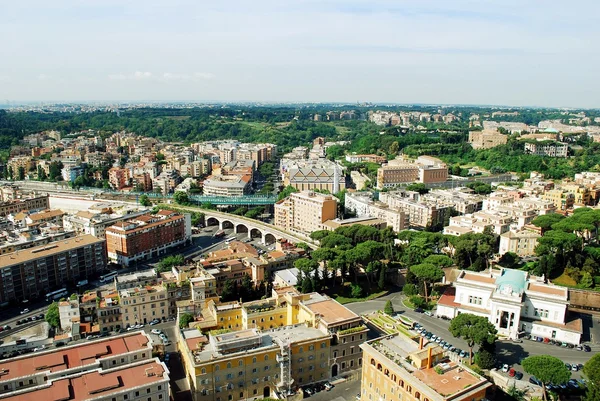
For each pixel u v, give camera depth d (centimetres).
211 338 19812
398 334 19362
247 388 19538
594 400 17325
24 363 18225
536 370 18738
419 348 18038
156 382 17200
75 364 18450
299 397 19650
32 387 16400
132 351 19412
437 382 15762
